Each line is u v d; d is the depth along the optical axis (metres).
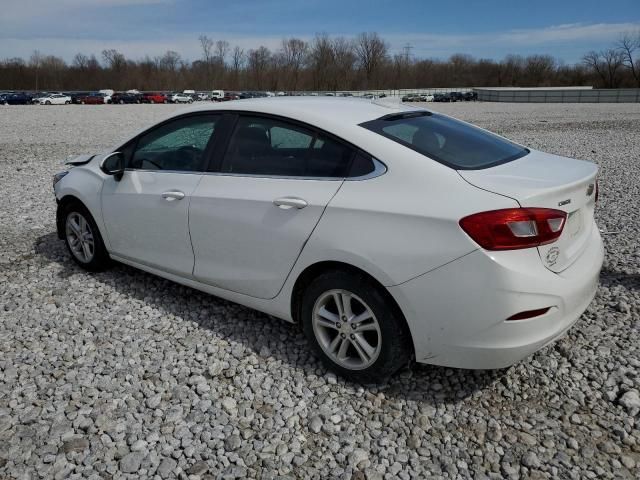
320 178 3.07
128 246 4.26
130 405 2.95
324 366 3.22
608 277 4.57
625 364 3.26
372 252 2.76
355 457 2.55
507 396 2.97
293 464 2.53
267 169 3.33
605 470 2.44
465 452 2.57
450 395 2.98
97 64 101.62
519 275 2.52
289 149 3.26
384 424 2.78
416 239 2.66
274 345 3.53
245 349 3.49
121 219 4.20
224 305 4.12
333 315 3.09
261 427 2.77
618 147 13.62
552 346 3.46
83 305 4.18
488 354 2.64
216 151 3.61
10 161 11.73
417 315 2.72
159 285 4.51
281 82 95.50
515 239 2.52
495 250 2.53
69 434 2.72
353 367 3.04
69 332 3.77
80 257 4.85
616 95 56.59
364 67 100.12
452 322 2.64
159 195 3.84
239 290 3.52
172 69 101.12
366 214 2.82
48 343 3.62
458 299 2.60
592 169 3.12
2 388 3.12
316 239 2.97
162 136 4.00
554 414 2.82
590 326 3.71
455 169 2.80
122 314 4.02
